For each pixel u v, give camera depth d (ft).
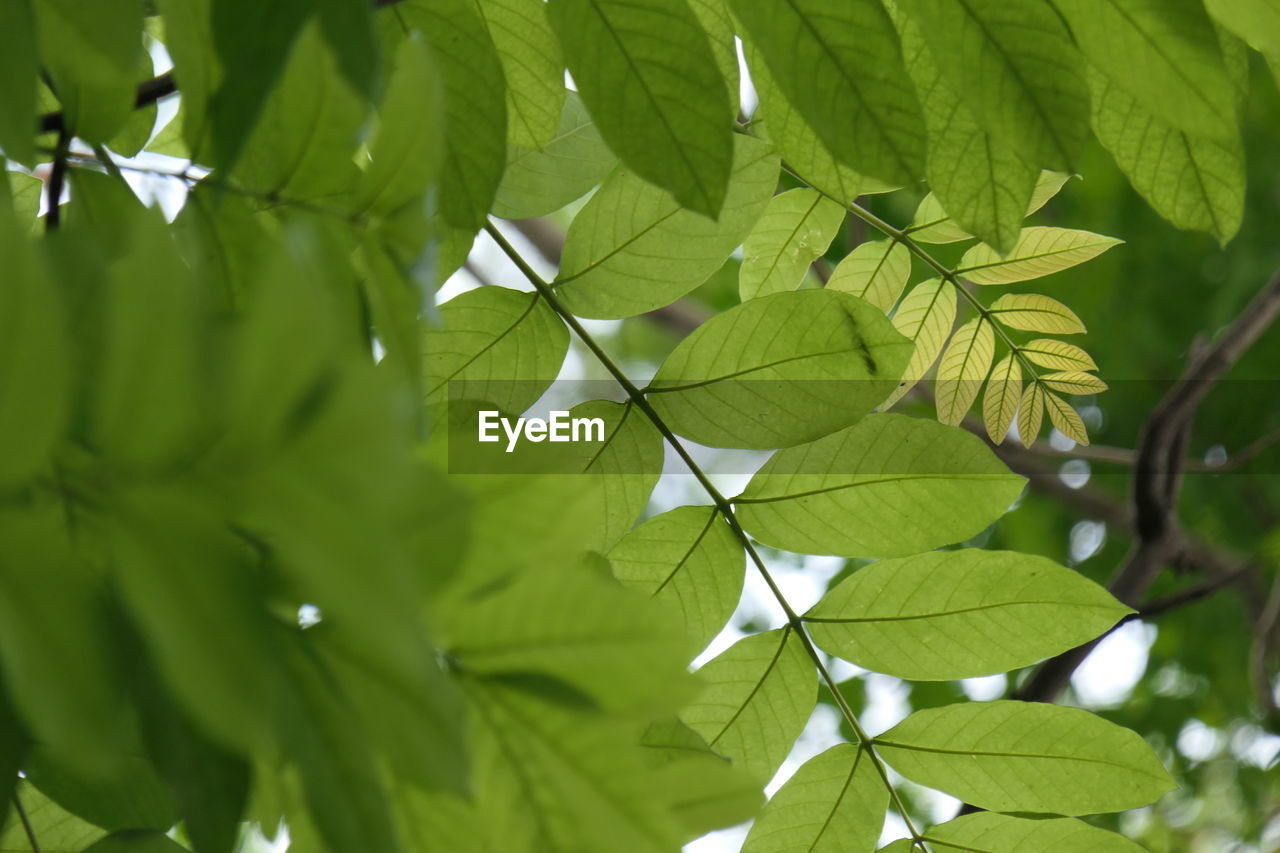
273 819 1.43
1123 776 1.94
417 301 1.50
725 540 1.95
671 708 1.33
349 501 0.80
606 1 1.67
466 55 1.70
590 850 1.38
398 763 1.12
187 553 0.83
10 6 1.33
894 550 1.95
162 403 0.81
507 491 1.24
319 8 1.43
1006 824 1.94
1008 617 1.94
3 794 1.34
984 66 1.68
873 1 1.65
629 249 1.92
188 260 1.59
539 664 1.32
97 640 0.89
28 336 0.80
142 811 1.65
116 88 1.58
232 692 0.83
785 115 1.81
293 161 1.57
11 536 0.85
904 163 1.67
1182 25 1.67
